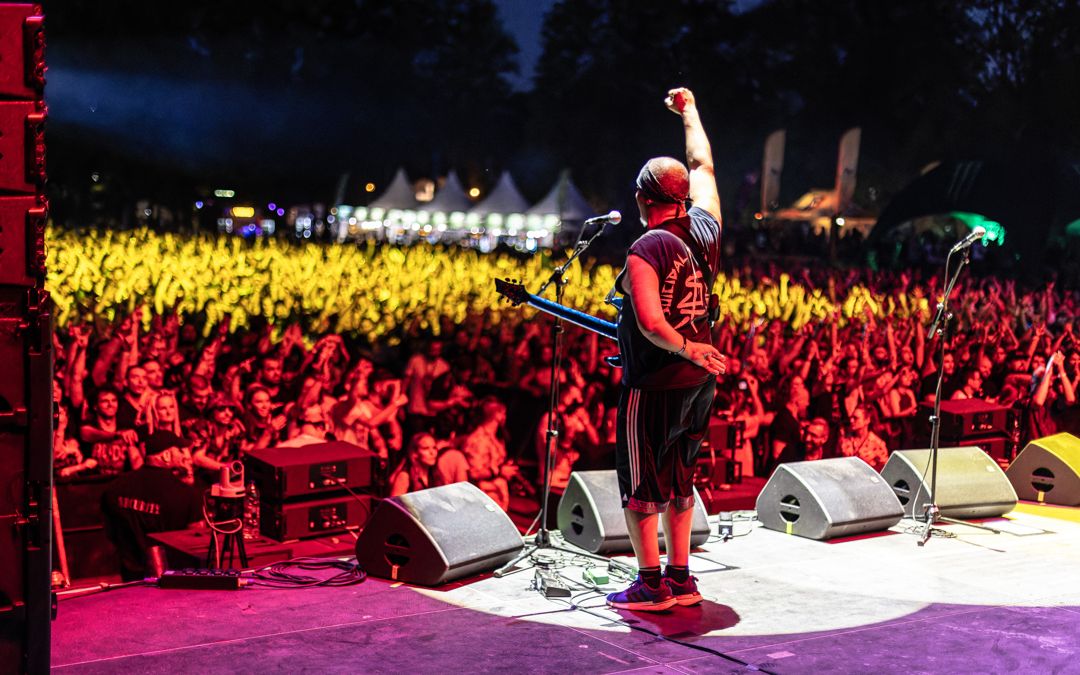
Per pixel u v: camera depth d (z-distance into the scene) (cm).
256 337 1259
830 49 5759
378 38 5409
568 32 6028
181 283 1844
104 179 4491
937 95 5522
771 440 1349
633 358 437
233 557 698
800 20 5759
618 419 449
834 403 1357
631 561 545
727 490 1177
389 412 1168
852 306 2077
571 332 1379
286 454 789
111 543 859
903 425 1439
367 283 1969
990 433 1223
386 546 499
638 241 424
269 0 4841
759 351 1363
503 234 4253
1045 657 396
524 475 1273
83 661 382
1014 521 652
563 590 475
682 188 434
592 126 5991
